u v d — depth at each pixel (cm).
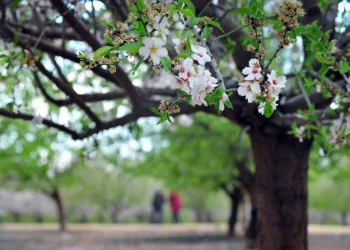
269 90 290
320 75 450
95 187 2856
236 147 1295
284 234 565
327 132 489
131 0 291
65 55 473
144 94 546
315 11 520
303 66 550
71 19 445
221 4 546
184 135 1323
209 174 1505
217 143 1302
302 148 570
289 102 548
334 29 538
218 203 3328
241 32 521
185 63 273
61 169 1986
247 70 294
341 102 450
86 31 459
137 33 279
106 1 517
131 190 2945
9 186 2292
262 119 527
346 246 1455
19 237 1805
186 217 3266
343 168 1606
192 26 341
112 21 571
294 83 564
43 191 2128
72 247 1490
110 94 538
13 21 523
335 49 425
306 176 576
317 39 436
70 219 3030
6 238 1761
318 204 2977
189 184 1697
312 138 573
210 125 1297
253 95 292
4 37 472
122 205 3009
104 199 2911
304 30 435
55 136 1012
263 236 575
